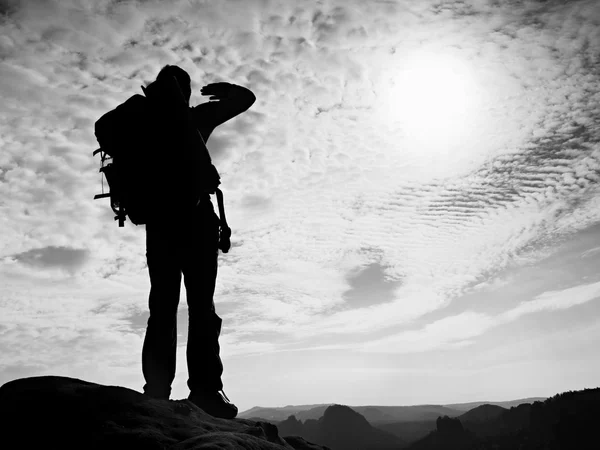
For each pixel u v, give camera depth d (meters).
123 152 4.01
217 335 4.14
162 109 3.97
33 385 2.92
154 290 3.99
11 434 2.49
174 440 2.58
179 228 4.02
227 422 3.40
